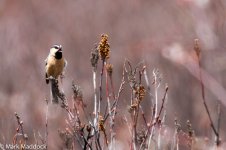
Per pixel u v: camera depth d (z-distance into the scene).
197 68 14.29
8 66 18.94
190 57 14.40
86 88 16.22
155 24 21.42
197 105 15.40
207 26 14.73
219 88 13.84
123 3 23.25
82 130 7.80
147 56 17.05
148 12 22.36
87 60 19.78
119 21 22.50
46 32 22.38
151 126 8.09
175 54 14.50
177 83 16.05
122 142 9.75
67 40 21.55
